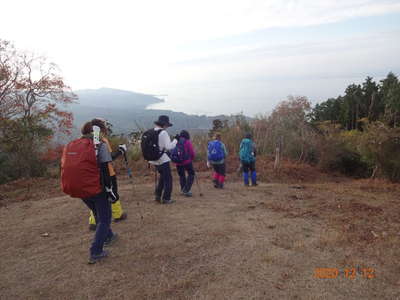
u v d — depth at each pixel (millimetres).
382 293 2957
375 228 4590
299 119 14641
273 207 5832
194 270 3418
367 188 7973
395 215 5223
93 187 3389
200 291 3027
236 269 3424
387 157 9383
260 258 3666
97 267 3531
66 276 3371
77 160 3344
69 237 4480
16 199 7082
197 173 10023
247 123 14898
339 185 8672
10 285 3250
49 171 11891
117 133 12906
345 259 3623
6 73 15742
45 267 3598
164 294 2994
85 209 5805
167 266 3516
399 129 9609
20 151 12180
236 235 4375
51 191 7754
